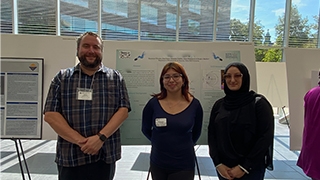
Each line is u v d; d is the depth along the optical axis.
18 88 1.84
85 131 1.28
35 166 2.73
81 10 3.93
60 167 1.33
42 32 3.89
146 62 2.09
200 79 2.10
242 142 1.21
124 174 2.50
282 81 2.93
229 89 1.33
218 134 1.28
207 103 2.09
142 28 4.07
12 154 3.13
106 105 1.33
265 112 1.18
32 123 1.84
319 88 1.56
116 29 4.05
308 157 1.56
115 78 1.41
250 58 2.16
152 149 1.40
